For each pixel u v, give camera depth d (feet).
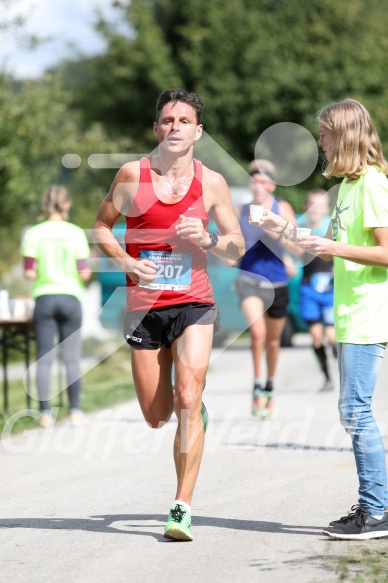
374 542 44.34
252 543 44.47
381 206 43.86
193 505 52.54
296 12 273.33
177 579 39.17
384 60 270.26
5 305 89.15
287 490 55.77
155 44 282.36
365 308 44.34
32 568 41.50
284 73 262.47
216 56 269.23
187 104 44.80
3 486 59.16
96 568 41.14
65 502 54.44
